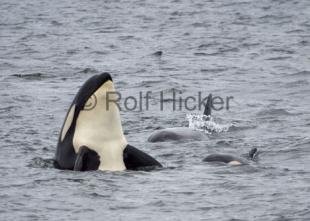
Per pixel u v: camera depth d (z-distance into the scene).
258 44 163.75
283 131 79.19
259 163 63.16
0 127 81.88
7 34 194.38
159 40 176.38
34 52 158.38
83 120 59.06
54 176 56.66
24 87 113.75
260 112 91.50
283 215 46.06
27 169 59.78
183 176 56.84
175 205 48.78
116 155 58.50
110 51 159.25
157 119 88.88
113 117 58.72
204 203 49.16
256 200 49.62
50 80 121.94
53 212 47.47
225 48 159.50
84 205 48.91
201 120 85.50
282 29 189.75
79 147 58.47
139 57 149.12
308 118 86.94
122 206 48.62
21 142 73.00
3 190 52.97
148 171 58.31
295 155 66.62
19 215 46.84
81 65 138.75
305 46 159.12
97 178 55.62
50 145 71.75
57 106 96.88
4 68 135.25
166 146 72.12
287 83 115.31
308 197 50.03
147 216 46.50
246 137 76.62
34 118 87.94
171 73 127.88
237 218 45.78
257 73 126.31
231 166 60.78
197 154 68.06
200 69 132.00
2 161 63.75
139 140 75.75
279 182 54.84
